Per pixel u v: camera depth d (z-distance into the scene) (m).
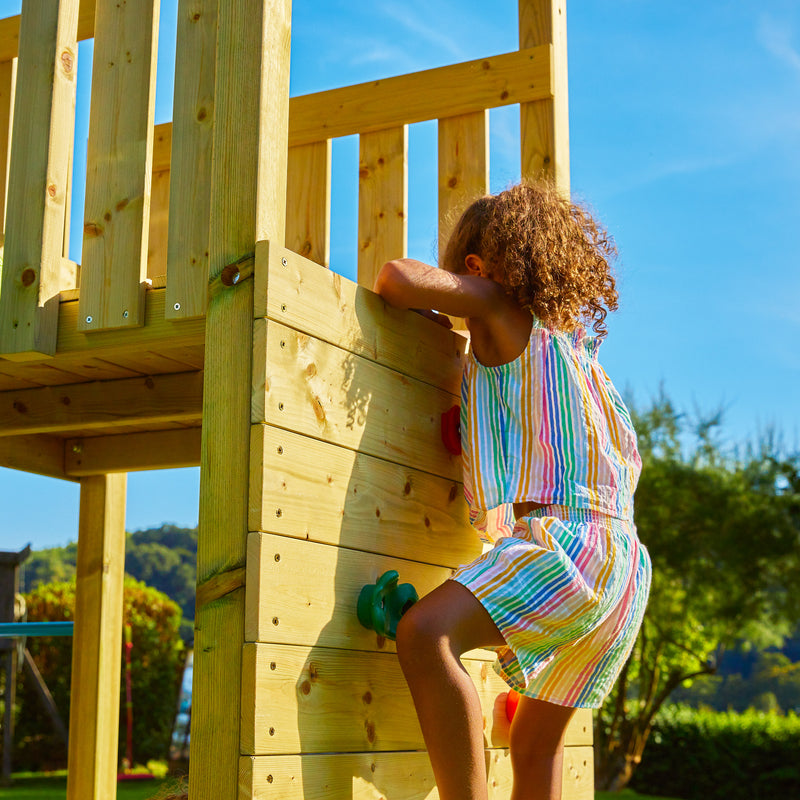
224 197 1.44
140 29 1.67
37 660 8.70
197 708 1.29
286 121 1.49
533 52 2.35
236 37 1.49
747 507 9.43
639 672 9.85
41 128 1.69
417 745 1.61
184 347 1.66
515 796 1.69
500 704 1.90
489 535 1.80
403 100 2.48
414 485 1.68
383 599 1.54
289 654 1.32
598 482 1.53
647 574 1.58
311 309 1.45
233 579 1.30
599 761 9.71
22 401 2.16
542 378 1.58
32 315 1.64
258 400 1.34
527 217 1.69
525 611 1.41
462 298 1.58
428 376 1.76
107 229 1.64
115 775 2.66
